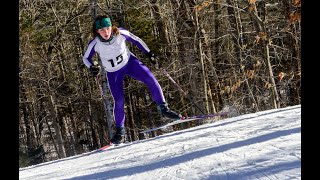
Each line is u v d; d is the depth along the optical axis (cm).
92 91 2145
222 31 1683
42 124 2569
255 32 1472
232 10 1614
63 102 2253
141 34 1809
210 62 1578
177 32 1708
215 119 1368
